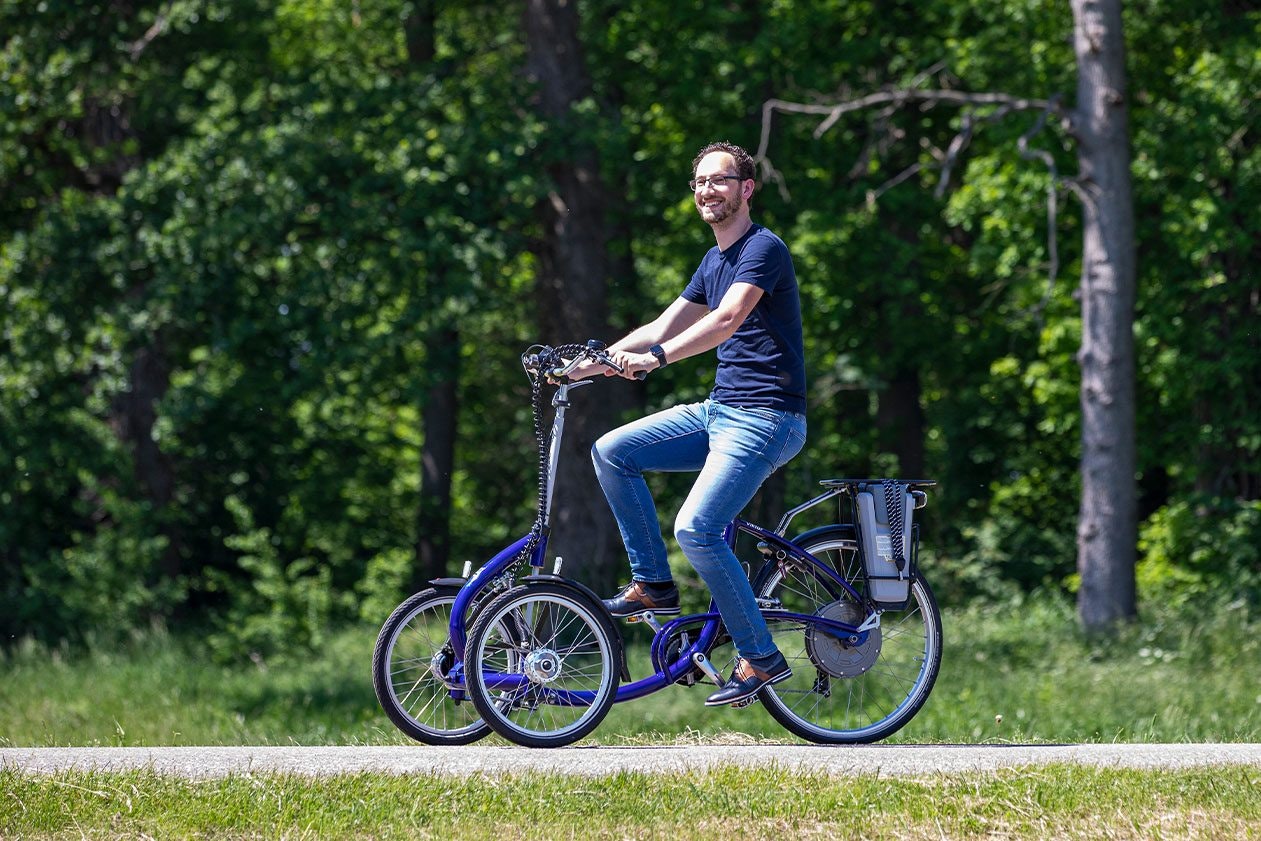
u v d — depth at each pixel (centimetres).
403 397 6781
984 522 8756
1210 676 4178
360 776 1798
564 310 7125
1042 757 1938
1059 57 7000
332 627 7762
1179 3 6788
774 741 2320
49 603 6994
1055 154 6869
